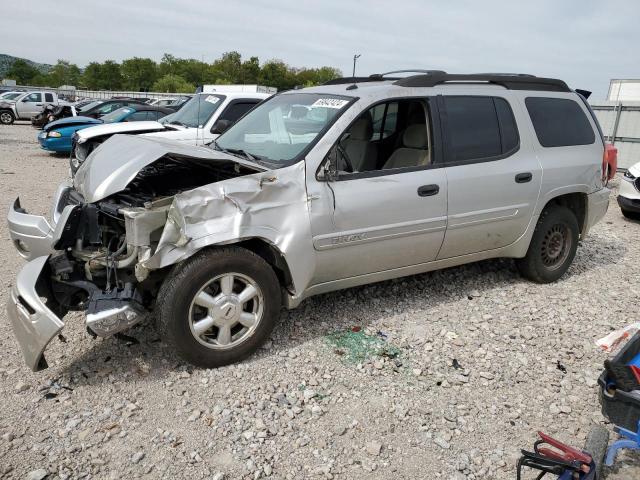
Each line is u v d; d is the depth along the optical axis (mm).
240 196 3471
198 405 3230
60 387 3348
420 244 4344
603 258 6477
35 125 24172
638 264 6293
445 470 2811
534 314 4664
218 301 3498
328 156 3838
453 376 3650
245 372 3588
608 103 14914
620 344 4039
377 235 4039
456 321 4461
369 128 4688
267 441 2955
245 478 2693
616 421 2576
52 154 15367
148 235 3361
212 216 3402
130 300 3283
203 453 2848
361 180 3969
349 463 2826
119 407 3180
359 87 4309
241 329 3699
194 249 3316
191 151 3746
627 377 2570
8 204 8133
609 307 4914
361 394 3414
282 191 3623
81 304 3652
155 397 3291
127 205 3656
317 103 4242
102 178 3525
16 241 4172
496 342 4148
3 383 3375
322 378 3557
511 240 4980
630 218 9055
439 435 3072
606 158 5707
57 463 2727
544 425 3203
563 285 5441
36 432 2941
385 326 4309
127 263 3426
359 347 3961
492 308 4750
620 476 2799
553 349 4086
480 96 4695
